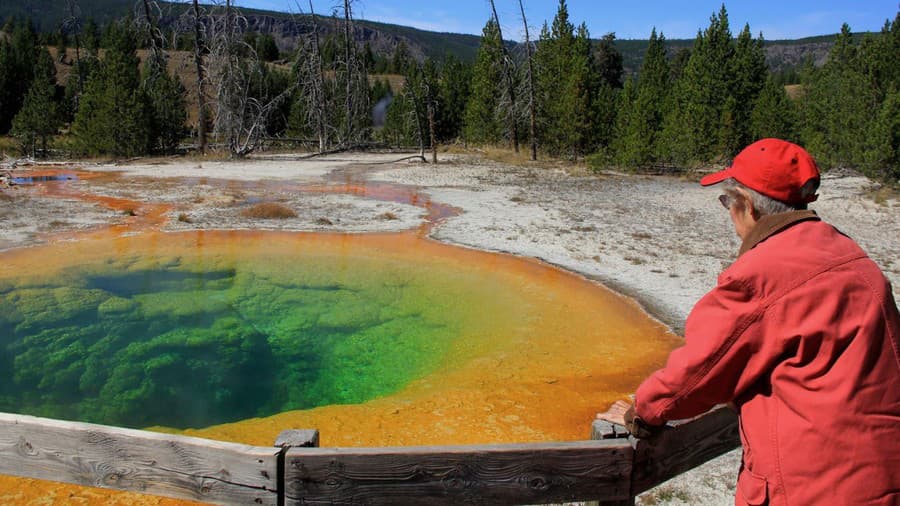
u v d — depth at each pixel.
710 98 27.38
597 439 2.35
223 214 14.77
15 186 18.30
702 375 1.79
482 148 36.47
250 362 7.28
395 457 2.17
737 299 1.75
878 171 19.59
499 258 11.38
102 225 13.32
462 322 8.42
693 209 17.33
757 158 1.84
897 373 1.64
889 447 1.60
